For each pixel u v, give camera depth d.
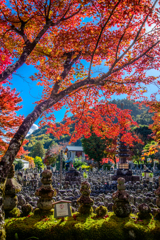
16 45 7.18
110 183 16.38
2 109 6.61
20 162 38.34
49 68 6.93
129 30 7.07
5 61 6.55
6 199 4.86
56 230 3.95
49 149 30.23
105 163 40.56
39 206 4.79
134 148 40.34
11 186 4.95
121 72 8.26
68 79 8.59
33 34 7.62
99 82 7.22
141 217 4.54
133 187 13.98
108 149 35.84
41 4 6.06
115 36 6.78
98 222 4.21
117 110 8.45
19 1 6.17
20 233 3.93
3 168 3.77
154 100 8.63
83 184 4.93
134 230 3.90
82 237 3.88
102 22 6.37
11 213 4.83
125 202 4.54
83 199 4.86
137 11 5.81
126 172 18.23
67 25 7.37
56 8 6.32
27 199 7.93
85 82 6.21
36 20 6.67
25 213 4.81
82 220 4.35
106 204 6.66
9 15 6.13
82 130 8.52
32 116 4.70
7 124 6.76
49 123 8.40
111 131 8.39
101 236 3.87
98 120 8.49
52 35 7.51
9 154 3.96
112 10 5.59
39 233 3.92
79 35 6.32
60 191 10.30
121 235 3.87
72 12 6.96
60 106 8.86
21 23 6.17
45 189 4.82
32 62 7.96
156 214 4.62
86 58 7.75
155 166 39.94
